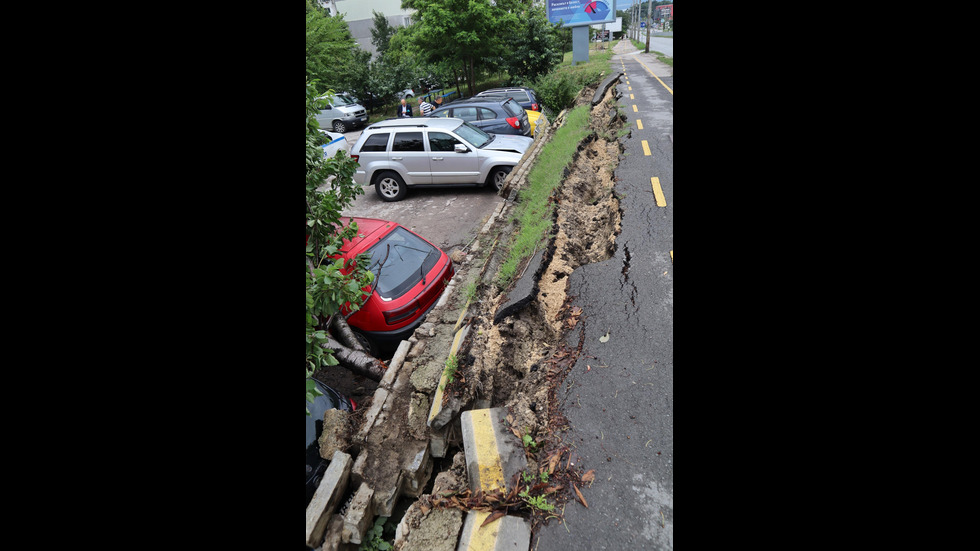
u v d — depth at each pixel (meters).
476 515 3.35
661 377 4.25
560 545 3.07
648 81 21.75
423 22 25.08
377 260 6.43
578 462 3.58
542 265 5.77
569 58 36.16
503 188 8.89
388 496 3.91
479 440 3.81
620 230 6.85
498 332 4.94
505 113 13.97
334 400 4.63
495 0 26.42
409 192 12.70
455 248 9.12
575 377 4.41
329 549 3.52
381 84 28.73
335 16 24.02
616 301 5.35
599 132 12.30
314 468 3.94
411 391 4.71
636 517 3.18
